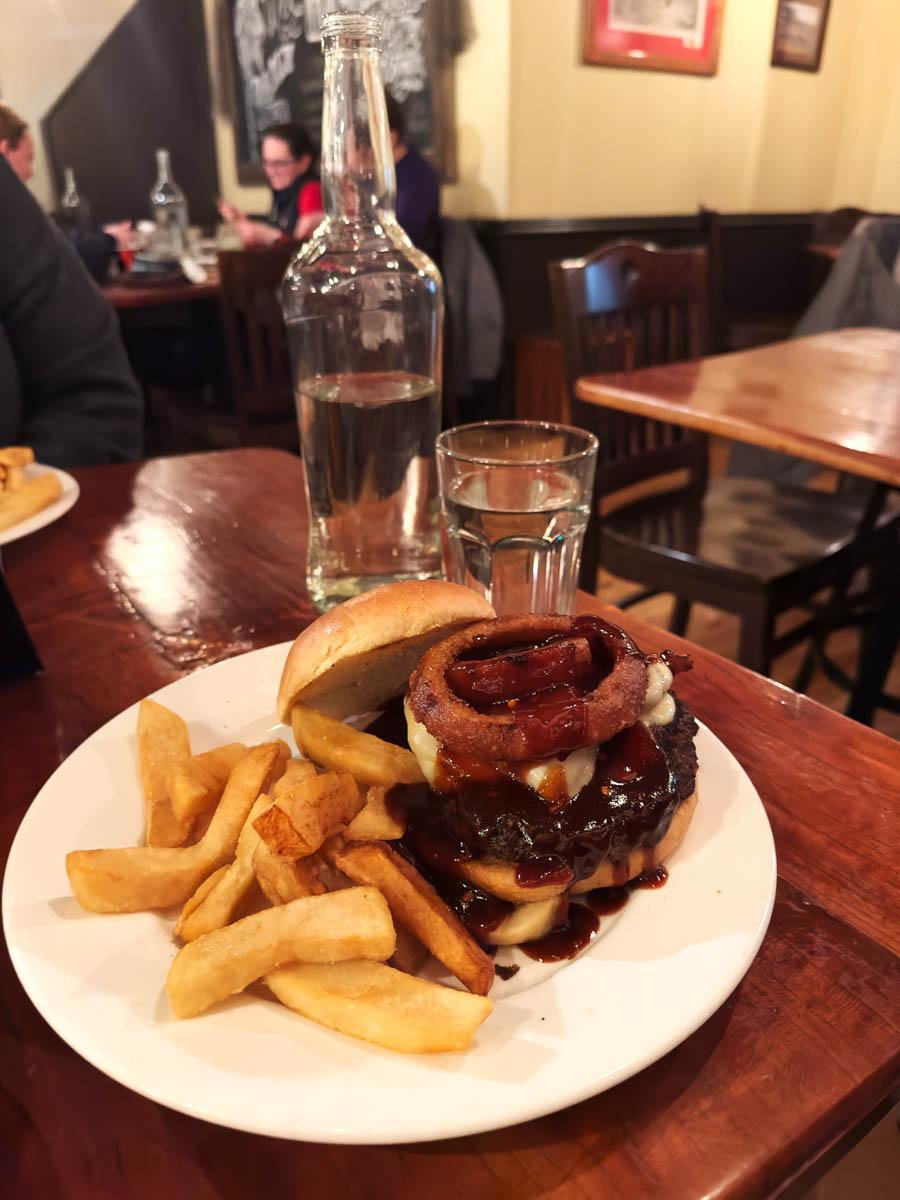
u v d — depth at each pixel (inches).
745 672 17.4
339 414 19.4
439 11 72.0
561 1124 9.4
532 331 80.5
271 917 10.3
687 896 11.3
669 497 43.3
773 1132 9.3
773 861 11.7
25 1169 9.2
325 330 20.2
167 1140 9.4
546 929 11.3
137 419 36.7
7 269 32.6
